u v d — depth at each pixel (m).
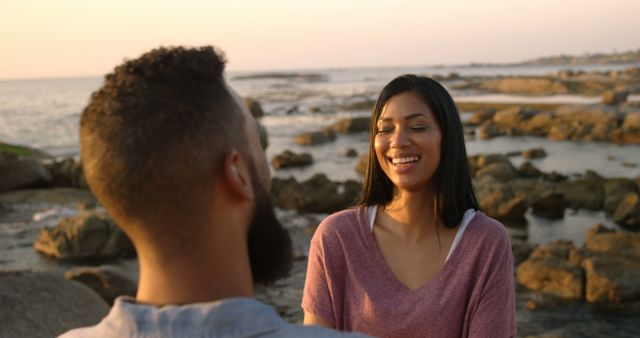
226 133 0.98
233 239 1.00
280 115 53.47
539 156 27.09
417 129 2.09
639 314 8.66
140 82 0.96
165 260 0.96
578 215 16.06
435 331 2.03
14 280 5.09
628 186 17.08
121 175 0.92
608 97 51.31
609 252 10.53
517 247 11.56
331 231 2.25
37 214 16.48
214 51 1.04
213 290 0.97
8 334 4.56
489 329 1.99
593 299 9.12
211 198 0.96
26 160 20.53
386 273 2.14
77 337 0.96
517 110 38.19
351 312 2.16
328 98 77.19
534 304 9.09
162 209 0.93
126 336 0.91
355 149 31.36
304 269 11.16
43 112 71.81
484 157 22.83
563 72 108.50
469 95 79.31
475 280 2.05
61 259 12.53
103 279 8.66
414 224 2.16
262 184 1.07
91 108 0.97
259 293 10.00
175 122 0.92
